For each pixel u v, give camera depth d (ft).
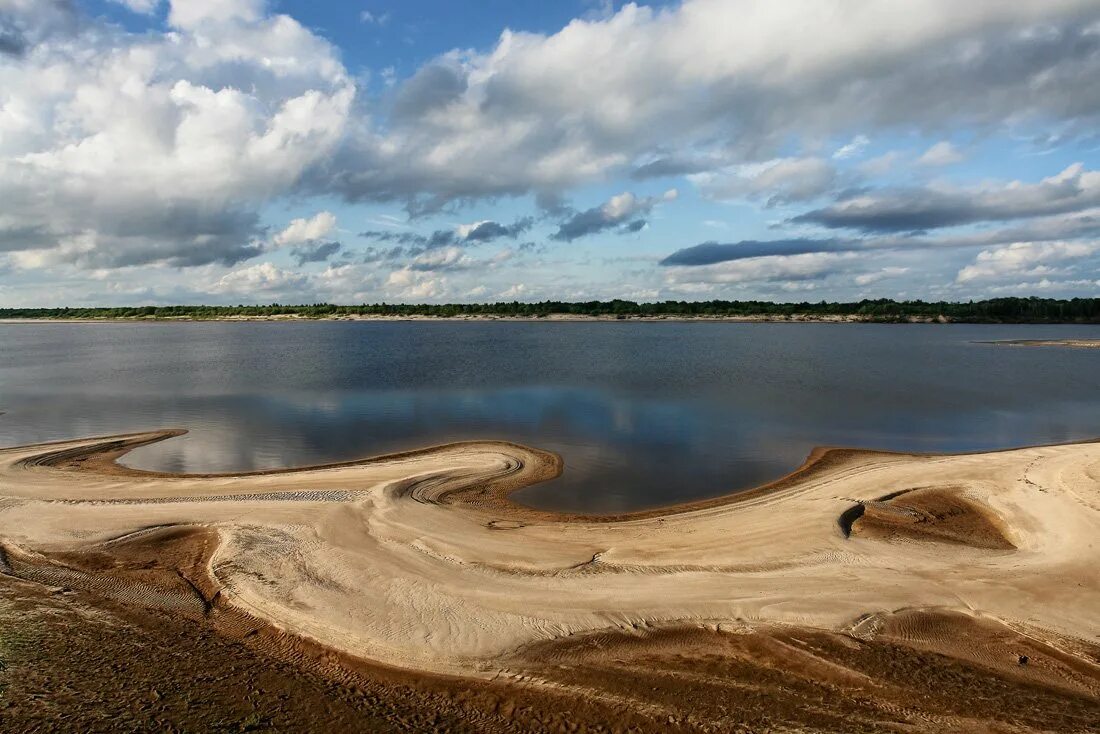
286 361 232.73
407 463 84.02
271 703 34.01
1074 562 51.06
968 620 43.04
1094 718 33.35
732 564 51.47
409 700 34.58
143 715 32.78
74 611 43.78
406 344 343.46
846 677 36.78
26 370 201.87
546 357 250.16
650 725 32.76
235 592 45.88
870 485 73.05
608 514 65.72
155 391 151.84
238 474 78.89
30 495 68.74
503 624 41.91
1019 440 101.71
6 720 32.17
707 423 113.09
